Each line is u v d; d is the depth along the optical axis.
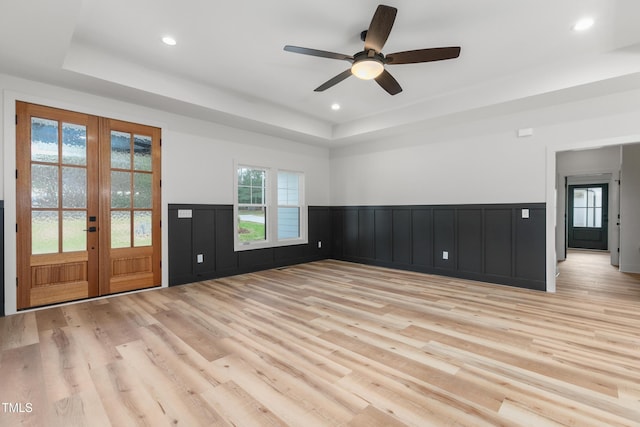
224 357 2.33
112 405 1.77
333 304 3.61
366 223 6.21
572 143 3.95
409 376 2.07
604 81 3.29
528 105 4.05
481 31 2.88
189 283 4.62
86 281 3.74
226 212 5.08
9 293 3.24
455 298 3.85
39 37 2.54
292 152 6.11
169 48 3.20
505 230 4.50
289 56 3.37
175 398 1.83
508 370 2.14
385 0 2.45
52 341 2.60
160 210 4.34
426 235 5.32
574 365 2.21
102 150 3.84
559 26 2.79
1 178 3.20
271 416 1.68
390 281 4.75
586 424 1.61
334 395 1.86
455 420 1.64
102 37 3.00
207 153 4.82
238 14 2.64
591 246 8.69
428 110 4.63
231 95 4.40
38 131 3.41
